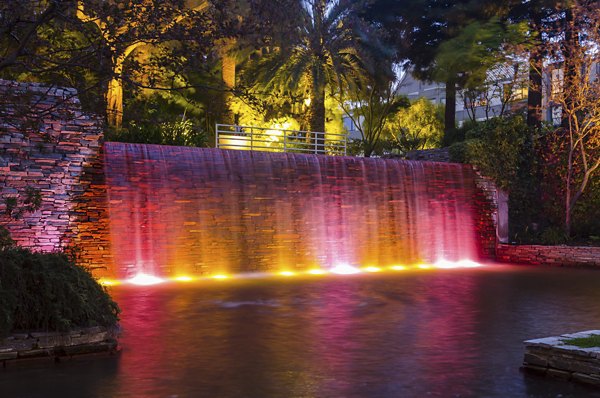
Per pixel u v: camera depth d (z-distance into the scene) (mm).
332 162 25938
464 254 29109
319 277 22328
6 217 18609
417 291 18453
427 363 9508
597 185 29953
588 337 9062
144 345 10797
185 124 27141
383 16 43938
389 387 8203
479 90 44906
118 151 21062
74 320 9945
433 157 32500
